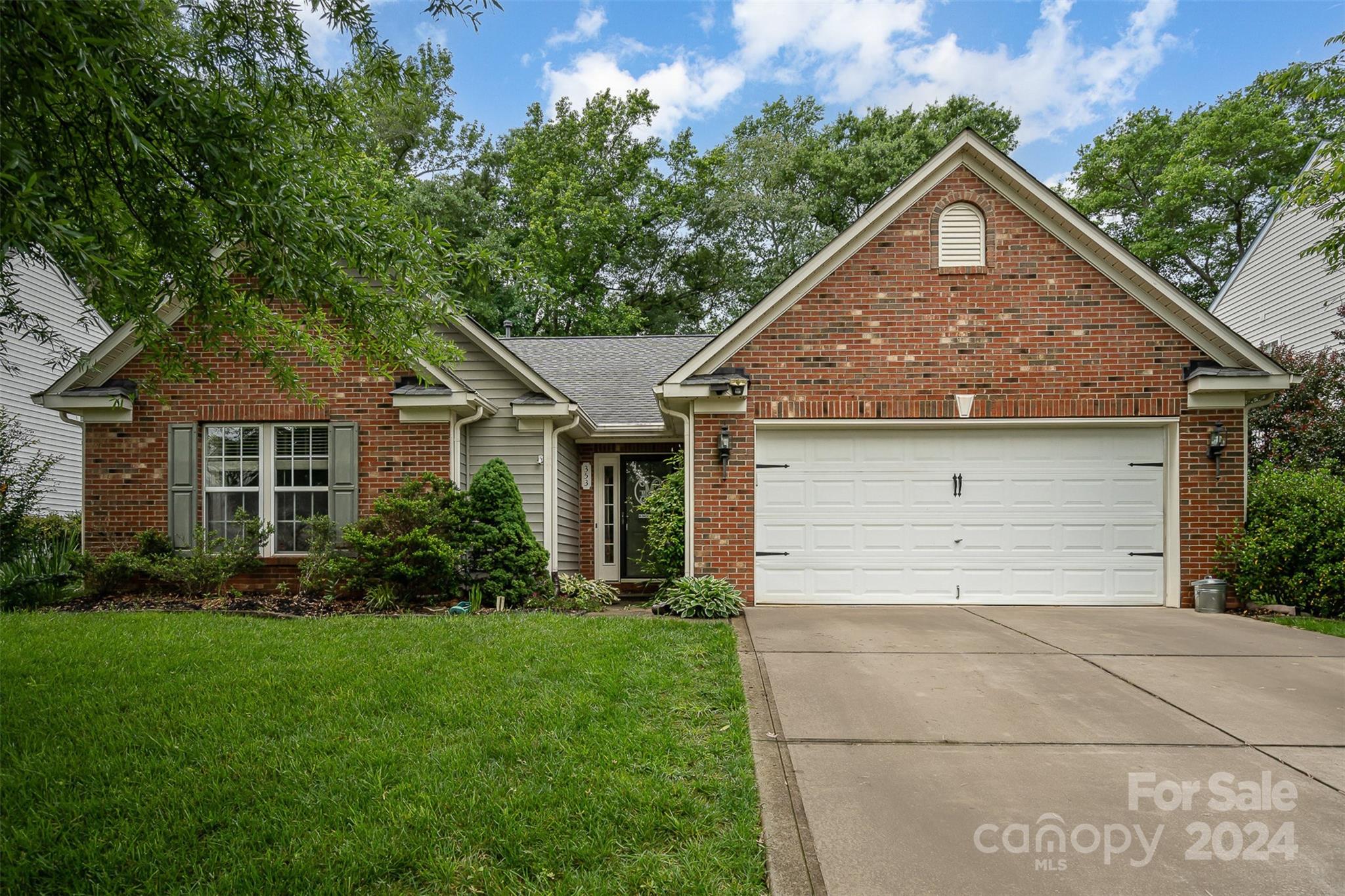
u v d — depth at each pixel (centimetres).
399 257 532
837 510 939
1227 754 431
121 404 990
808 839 331
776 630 748
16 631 692
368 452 1018
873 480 941
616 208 2745
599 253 2769
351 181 546
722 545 927
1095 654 648
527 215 2727
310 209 476
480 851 312
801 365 933
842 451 943
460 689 511
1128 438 929
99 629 706
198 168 455
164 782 371
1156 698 530
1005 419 918
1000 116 3038
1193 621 809
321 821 333
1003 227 927
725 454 923
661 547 1038
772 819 346
